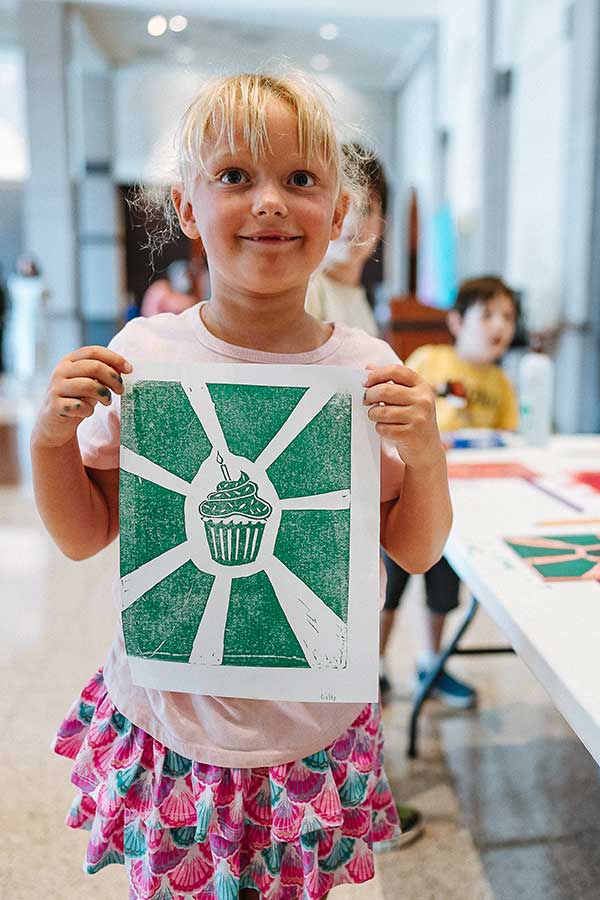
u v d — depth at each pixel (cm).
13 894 135
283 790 79
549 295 531
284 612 78
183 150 76
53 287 765
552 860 144
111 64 900
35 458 76
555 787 165
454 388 201
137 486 77
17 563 293
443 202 805
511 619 93
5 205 985
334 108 80
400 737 183
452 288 643
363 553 77
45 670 211
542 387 188
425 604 196
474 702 196
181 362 80
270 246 71
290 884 86
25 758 172
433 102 804
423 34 821
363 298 190
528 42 570
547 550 117
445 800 161
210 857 84
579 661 82
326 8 765
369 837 87
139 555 78
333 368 74
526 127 584
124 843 84
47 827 152
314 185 73
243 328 80
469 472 166
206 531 77
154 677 80
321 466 76
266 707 80
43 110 732
